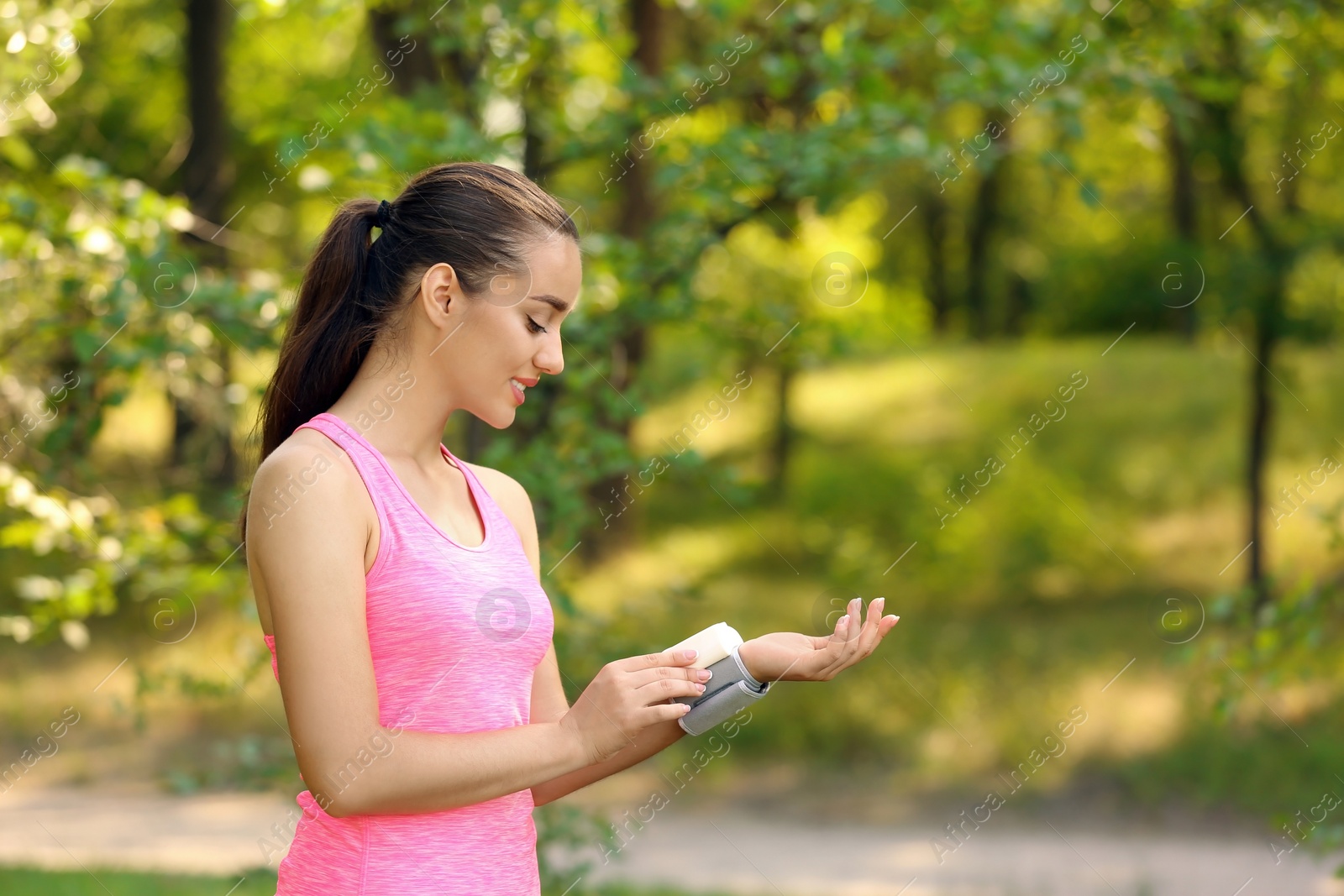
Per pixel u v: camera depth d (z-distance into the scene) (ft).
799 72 14.69
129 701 28.50
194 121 33.24
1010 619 33.78
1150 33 14.75
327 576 4.20
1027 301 76.02
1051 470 40.22
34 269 12.00
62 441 12.12
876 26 17.62
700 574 37.52
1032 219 72.79
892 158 13.51
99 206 12.49
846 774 27.02
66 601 12.93
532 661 4.80
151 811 25.25
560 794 5.08
